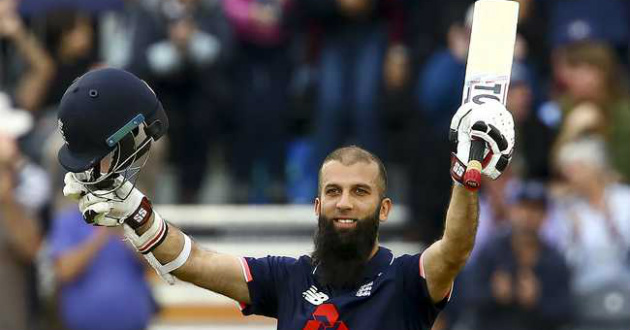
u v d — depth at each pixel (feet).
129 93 67.62
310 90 136.26
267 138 137.59
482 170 66.54
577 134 123.75
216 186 140.67
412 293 69.41
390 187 137.28
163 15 133.69
